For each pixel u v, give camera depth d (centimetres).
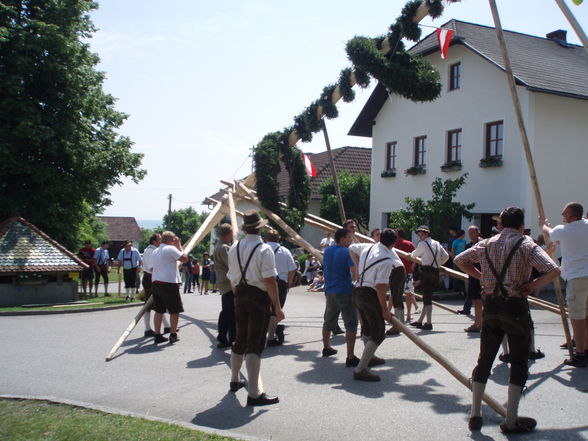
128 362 691
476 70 1831
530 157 617
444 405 500
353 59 855
